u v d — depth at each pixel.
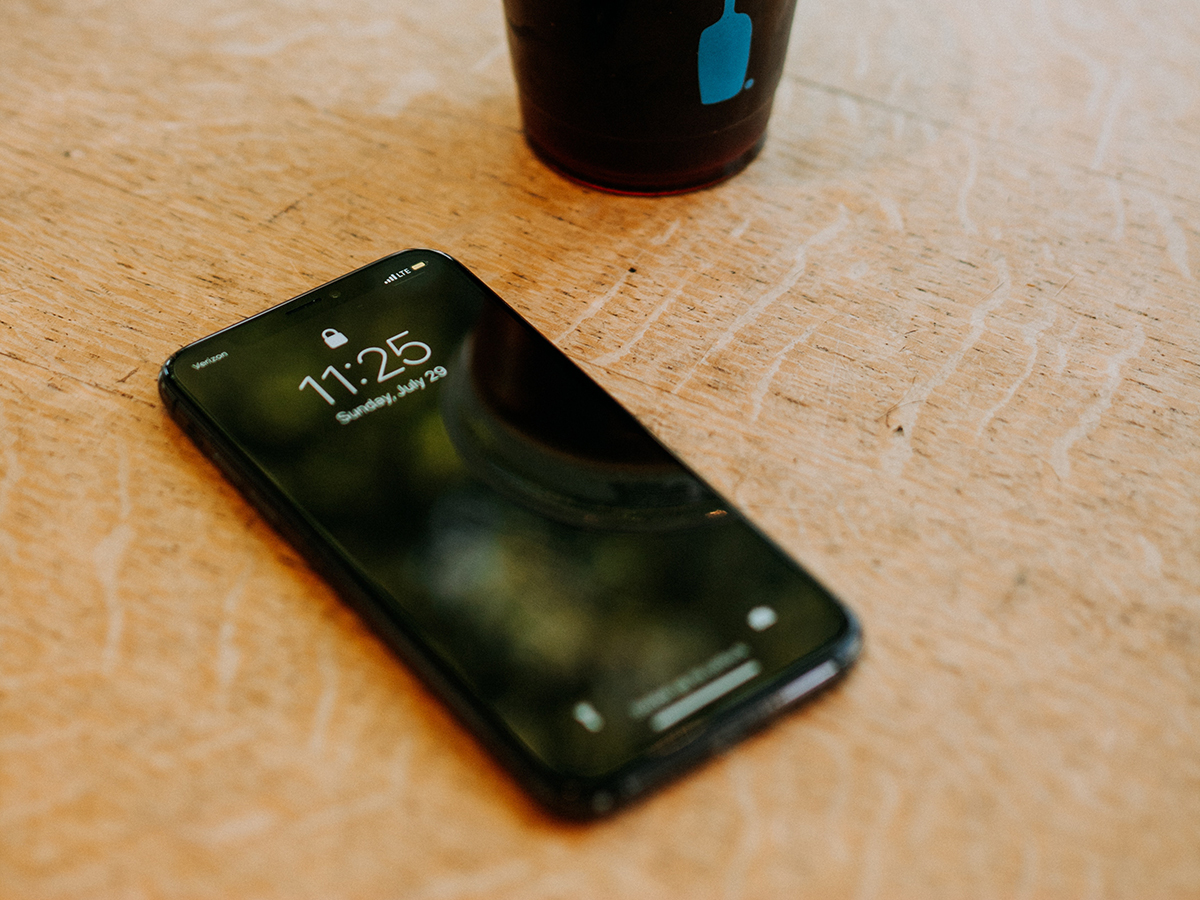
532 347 0.29
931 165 0.34
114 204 0.33
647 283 0.31
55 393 0.29
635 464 0.27
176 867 0.23
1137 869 0.23
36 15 0.38
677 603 0.25
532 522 0.26
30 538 0.27
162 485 0.27
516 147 0.34
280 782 0.24
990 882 0.23
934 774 0.24
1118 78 0.37
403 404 0.28
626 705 0.24
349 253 0.32
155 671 0.25
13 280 0.31
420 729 0.24
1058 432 0.28
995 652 0.25
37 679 0.25
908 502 0.27
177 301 0.31
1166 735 0.24
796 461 0.28
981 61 0.37
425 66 0.37
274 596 0.26
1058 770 0.24
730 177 0.34
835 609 0.25
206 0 0.38
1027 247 0.32
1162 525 0.27
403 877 0.23
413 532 0.26
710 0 0.28
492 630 0.25
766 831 0.23
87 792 0.24
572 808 0.23
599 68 0.30
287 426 0.27
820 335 0.30
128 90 0.36
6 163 0.34
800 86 0.36
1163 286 0.31
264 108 0.35
